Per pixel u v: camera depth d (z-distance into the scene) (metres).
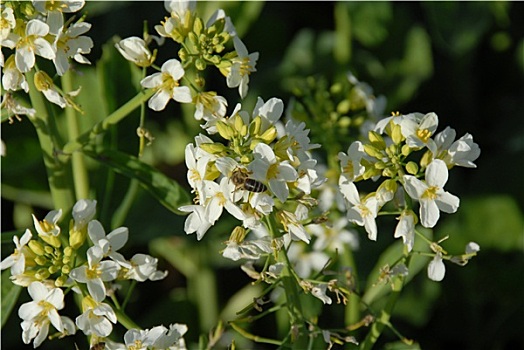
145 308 1.09
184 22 0.85
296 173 0.80
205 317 1.06
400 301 1.07
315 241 0.96
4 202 1.08
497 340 1.08
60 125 1.04
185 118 1.09
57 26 0.84
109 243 0.83
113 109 0.95
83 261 0.84
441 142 0.83
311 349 0.88
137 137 0.97
